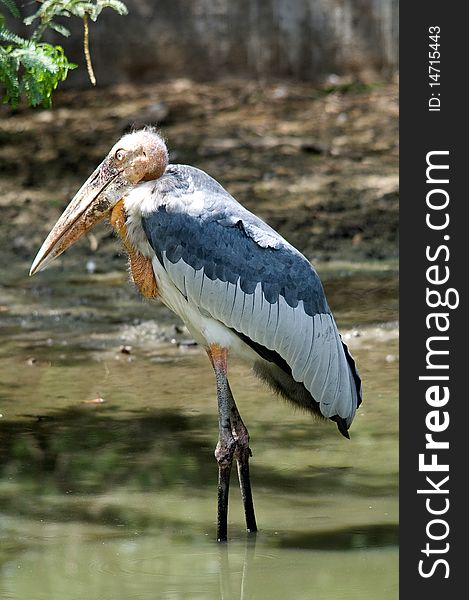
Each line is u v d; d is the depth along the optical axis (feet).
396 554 29.12
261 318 30.04
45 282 56.54
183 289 30.22
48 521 31.09
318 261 58.90
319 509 31.94
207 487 33.55
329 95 83.41
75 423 38.60
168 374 43.83
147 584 27.25
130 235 30.91
